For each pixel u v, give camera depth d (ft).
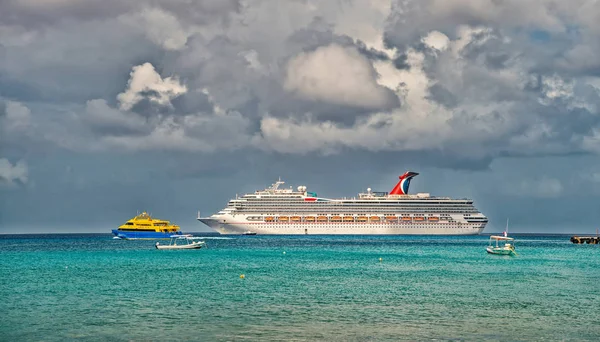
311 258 442.91
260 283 276.41
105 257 452.76
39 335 170.81
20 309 207.41
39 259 431.43
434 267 367.25
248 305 215.51
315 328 179.01
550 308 211.82
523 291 252.83
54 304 217.15
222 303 219.61
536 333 173.78
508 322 188.03
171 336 169.58
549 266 379.14
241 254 492.13
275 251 540.52
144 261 408.26
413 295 240.32
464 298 233.35
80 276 303.68
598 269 357.82
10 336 169.68
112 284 271.28
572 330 177.88
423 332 174.40
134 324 183.93
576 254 528.22
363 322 187.21
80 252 526.16
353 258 444.55
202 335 170.50
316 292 247.29
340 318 192.95
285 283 276.62
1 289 254.47
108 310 205.67
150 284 271.49
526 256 489.26
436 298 232.73
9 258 444.55
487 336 170.19
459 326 182.29
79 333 172.76
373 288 260.42
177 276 304.71
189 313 200.64
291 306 213.87
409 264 390.42
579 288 263.29
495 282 284.82
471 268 361.10
